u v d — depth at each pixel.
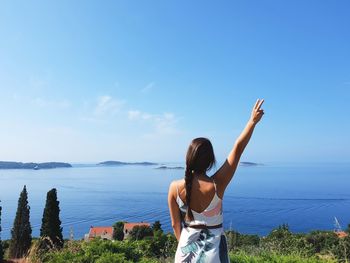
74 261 6.76
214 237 2.77
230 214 153.62
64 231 106.69
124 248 7.59
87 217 148.12
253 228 109.19
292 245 7.71
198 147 2.83
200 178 2.84
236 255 6.65
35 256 7.15
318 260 6.48
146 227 27.17
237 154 2.83
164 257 7.96
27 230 37.75
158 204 196.25
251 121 2.87
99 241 7.80
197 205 2.81
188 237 2.80
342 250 6.71
